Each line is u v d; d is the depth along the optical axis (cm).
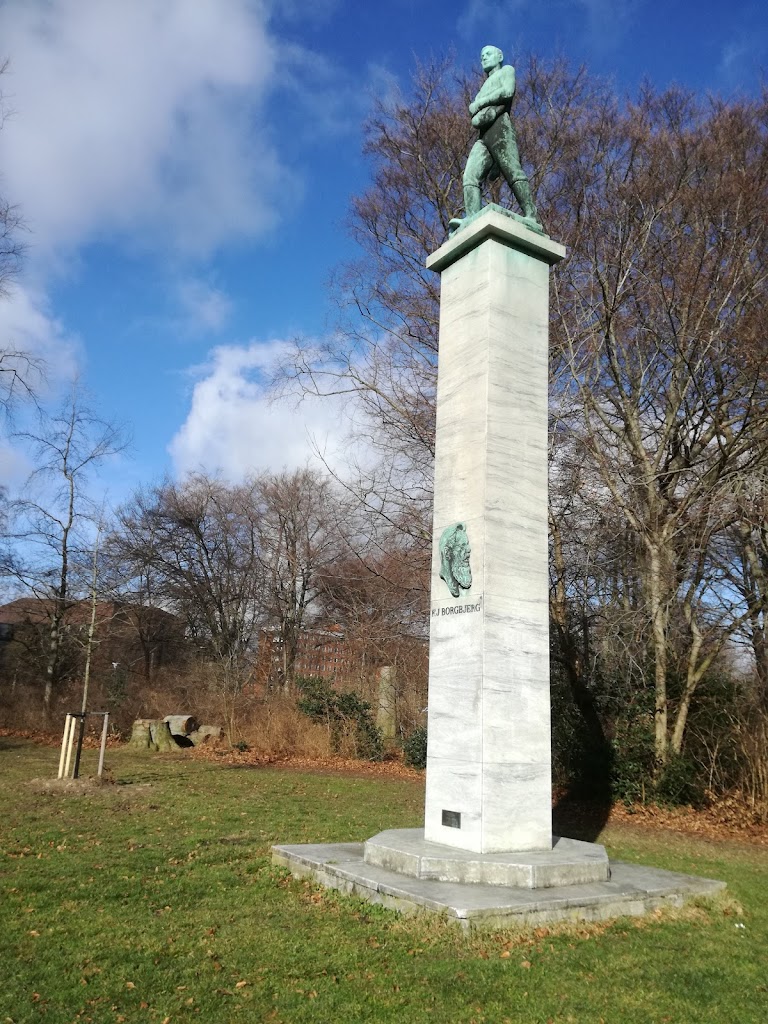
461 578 955
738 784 1788
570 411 2036
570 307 2083
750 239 1919
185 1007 556
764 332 1761
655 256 2005
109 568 4156
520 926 721
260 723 2841
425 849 870
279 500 4406
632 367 2098
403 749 2642
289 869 937
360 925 727
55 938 687
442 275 1116
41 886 845
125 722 3178
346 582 3562
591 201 2039
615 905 791
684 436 1977
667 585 1883
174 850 1044
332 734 2777
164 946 673
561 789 1995
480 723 892
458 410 1031
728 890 917
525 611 950
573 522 2067
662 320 2000
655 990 612
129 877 897
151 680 3816
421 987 595
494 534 948
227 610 4597
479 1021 548
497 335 1011
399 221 2338
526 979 614
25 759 2245
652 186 1950
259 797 1678
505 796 890
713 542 2017
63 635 3581
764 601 1864
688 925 781
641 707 1909
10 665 3812
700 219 1927
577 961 656
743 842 1511
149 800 1515
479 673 907
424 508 2373
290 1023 537
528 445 1005
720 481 1842
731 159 1947
